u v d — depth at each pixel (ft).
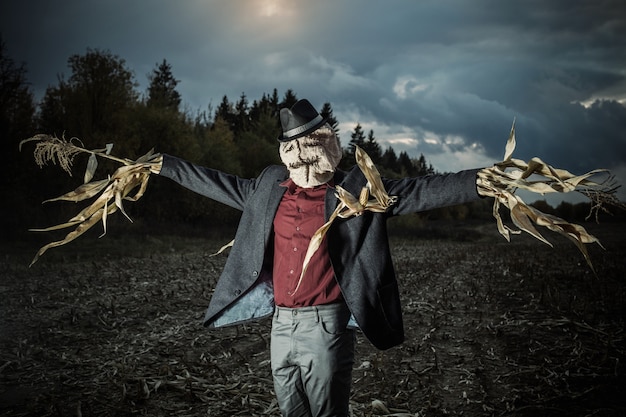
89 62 96.63
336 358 8.96
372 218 9.10
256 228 9.62
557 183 7.98
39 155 9.46
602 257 57.57
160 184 104.12
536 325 23.06
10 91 80.23
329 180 9.56
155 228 88.79
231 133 174.81
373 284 8.94
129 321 23.72
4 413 13.19
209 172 10.16
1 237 62.08
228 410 13.51
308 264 8.86
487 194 8.46
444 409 14.06
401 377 16.80
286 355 9.16
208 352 18.99
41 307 26.40
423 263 55.01
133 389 14.93
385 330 8.92
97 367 16.94
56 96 96.22
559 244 91.50
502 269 47.03
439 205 8.81
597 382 15.58
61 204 79.61
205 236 90.07
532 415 13.50
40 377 16.01
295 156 9.22
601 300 29.01
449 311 27.45
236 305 9.71
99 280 35.27
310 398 9.21
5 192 76.33
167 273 39.55
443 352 19.69
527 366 17.53
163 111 113.80
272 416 13.19
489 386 15.79
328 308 8.98
